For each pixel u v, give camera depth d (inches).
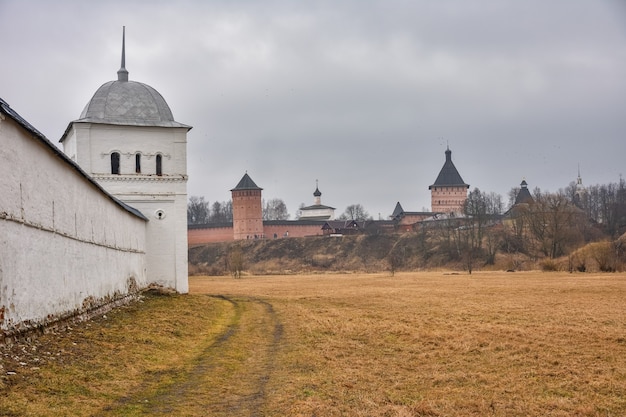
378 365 742.5
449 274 3671.3
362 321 1171.9
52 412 480.4
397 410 536.4
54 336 747.4
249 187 6505.9
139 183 1795.0
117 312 1120.8
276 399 560.7
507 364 749.9
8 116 631.2
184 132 1830.7
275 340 936.3
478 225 5201.8
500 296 1817.2
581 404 571.2
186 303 1461.6
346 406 544.4
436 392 611.8
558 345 878.4
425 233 5836.6
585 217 5575.8
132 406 529.7
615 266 3358.8
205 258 6028.5
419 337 946.7
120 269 1291.8
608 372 703.7
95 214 1053.8
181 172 1823.3
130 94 1844.2
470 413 540.4
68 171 872.3
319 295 1943.9
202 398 565.9
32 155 719.7
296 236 6742.1
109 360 685.3
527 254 4788.4
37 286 729.6
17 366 578.9
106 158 1777.8
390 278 3275.1
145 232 1753.2
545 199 5113.2
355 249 5866.1
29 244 706.2
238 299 1764.3
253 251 5974.4
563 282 2455.7
